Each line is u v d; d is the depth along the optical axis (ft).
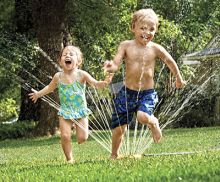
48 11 68.13
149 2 100.48
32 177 17.02
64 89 25.32
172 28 84.48
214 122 85.87
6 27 80.28
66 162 23.57
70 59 25.31
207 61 90.02
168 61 23.89
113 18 75.41
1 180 16.89
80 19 74.13
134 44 23.45
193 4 104.47
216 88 87.61
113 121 23.44
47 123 72.49
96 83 25.00
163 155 23.91
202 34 107.24
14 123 79.05
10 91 104.01
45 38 68.44
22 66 75.97
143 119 22.38
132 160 21.21
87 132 25.41
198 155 21.72
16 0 79.77
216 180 13.30
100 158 25.16
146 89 23.17
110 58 81.35
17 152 43.96
